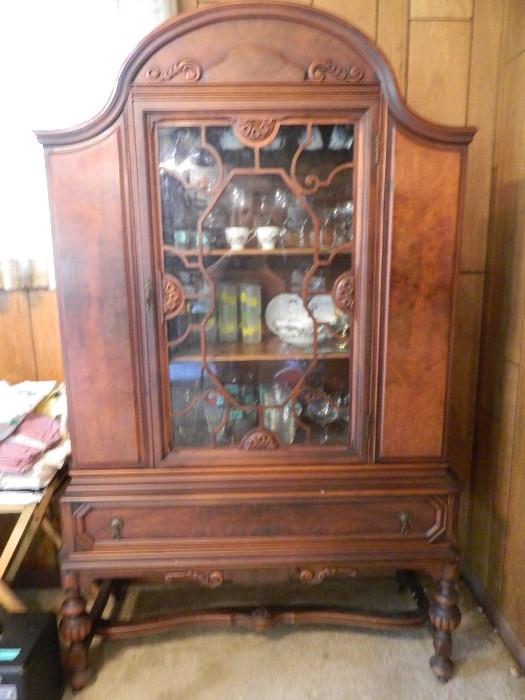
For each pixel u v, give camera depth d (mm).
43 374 1670
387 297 1239
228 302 1296
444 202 1201
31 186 1527
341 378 1322
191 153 1203
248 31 1134
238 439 1329
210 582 1335
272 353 1314
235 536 1327
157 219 1203
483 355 1664
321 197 1231
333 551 1323
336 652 1498
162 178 1203
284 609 1492
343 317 1287
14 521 1709
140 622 1450
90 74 1475
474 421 1732
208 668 1445
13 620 1315
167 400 1290
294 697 1353
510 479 1488
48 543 1745
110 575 1312
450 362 1282
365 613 1485
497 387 1565
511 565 1485
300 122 1182
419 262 1227
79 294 1214
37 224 1556
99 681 1406
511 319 1479
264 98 1160
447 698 1345
